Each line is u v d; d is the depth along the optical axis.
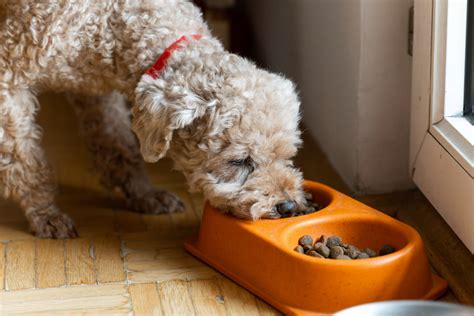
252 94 0.94
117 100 1.15
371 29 1.09
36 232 1.09
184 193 1.20
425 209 1.10
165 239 1.08
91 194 1.21
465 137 0.97
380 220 0.98
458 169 0.97
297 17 1.35
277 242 0.93
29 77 1.03
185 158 0.99
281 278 0.92
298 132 0.98
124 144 1.14
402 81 1.12
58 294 0.97
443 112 1.02
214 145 0.95
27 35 1.01
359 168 1.15
